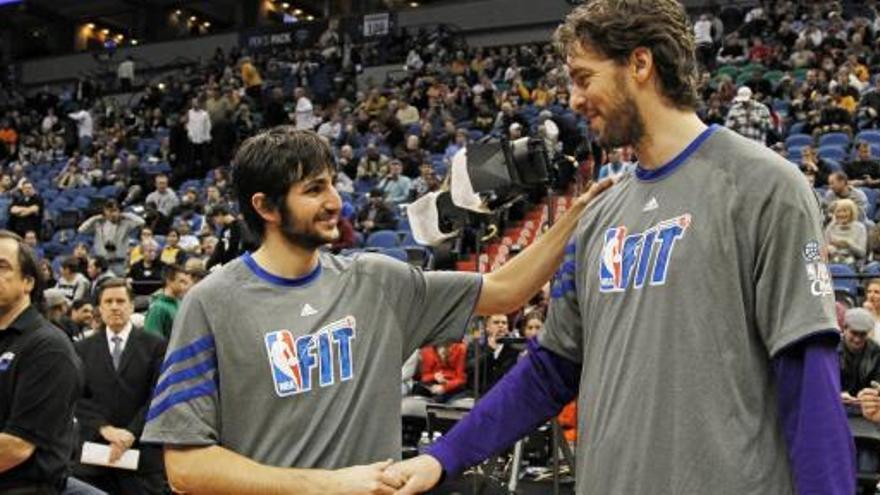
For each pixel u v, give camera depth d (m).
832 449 1.49
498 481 5.83
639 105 1.74
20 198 13.29
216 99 16.80
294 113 18.11
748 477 1.56
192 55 25.33
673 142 1.74
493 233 4.64
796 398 1.56
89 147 19.34
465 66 18.91
